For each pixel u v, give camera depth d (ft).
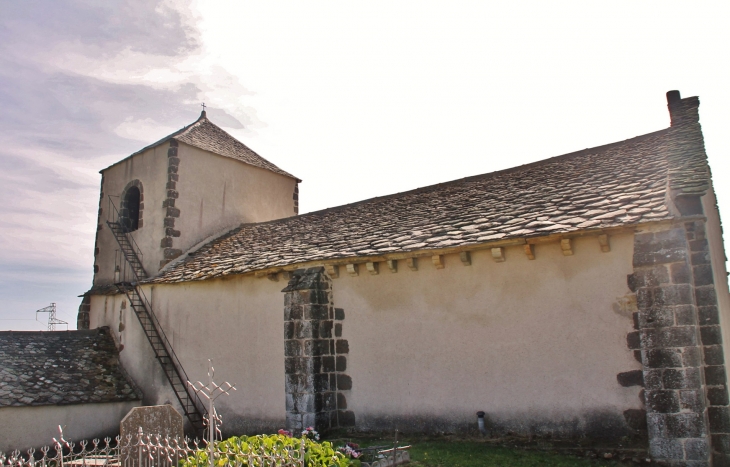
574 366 27.68
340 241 40.45
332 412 35.37
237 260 45.85
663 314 24.22
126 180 60.49
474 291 31.50
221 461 19.35
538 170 41.55
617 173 34.27
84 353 49.83
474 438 30.01
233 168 62.28
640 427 25.52
